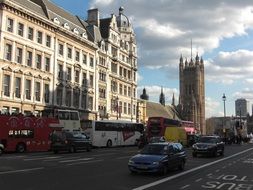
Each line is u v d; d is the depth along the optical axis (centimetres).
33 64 6347
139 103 11288
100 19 9612
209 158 3669
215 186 1750
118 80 9650
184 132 5984
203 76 18888
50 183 1728
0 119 4194
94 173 2203
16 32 5953
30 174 2064
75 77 7694
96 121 5931
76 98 7681
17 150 4328
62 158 3312
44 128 4666
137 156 2239
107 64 9056
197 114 18250
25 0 6450
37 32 6494
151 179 1986
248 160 3419
